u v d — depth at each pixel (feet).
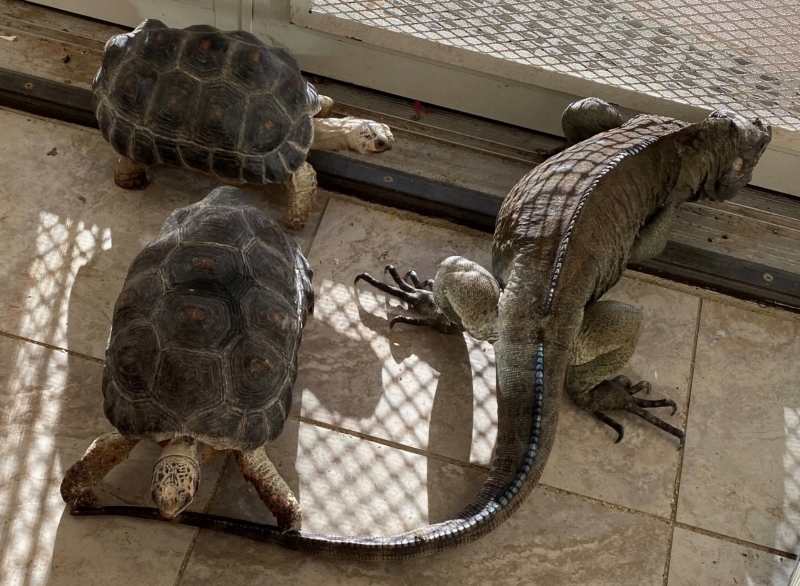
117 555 3.82
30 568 3.77
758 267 4.58
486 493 3.85
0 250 4.34
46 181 4.53
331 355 4.27
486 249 4.61
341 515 3.96
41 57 4.84
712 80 4.65
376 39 4.71
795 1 4.46
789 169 4.75
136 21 4.91
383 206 4.67
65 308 4.25
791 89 4.62
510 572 3.91
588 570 3.94
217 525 3.81
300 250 4.23
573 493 4.07
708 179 4.47
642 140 4.42
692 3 4.51
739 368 4.39
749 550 4.01
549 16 4.59
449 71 4.78
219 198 4.12
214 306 3.76
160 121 4.26
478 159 4.85
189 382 3.66
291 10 4.69
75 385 4.10
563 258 4.06
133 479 3.97
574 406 4.25
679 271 4.58
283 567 3.85
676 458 4.17
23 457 3.95
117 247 4.41
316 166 4.63
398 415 4.17
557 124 4.89
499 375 4.01
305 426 4.11
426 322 4.33
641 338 4.43
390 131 4.65
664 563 3.97
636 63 4.65
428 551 3.77
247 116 4.25
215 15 4.79
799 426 4.27
